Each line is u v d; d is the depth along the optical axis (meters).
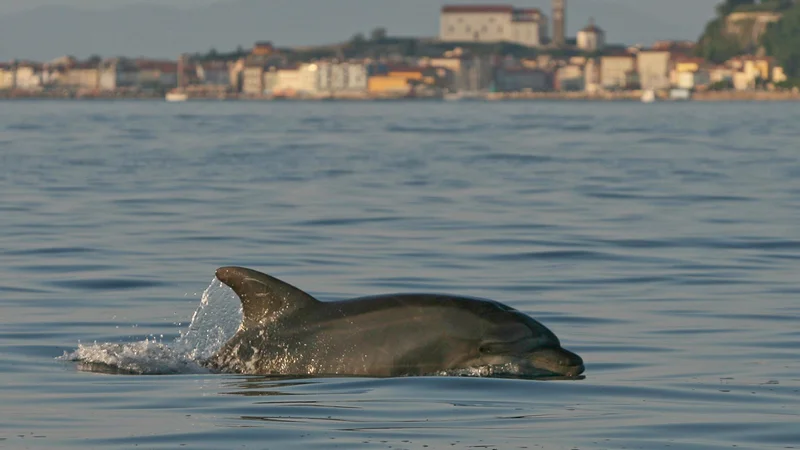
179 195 131.25
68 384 45.56
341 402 41.66
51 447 36.34
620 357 51.53
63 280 73.75
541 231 99.69
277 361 46.53
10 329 58.12
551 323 60.16
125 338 56.06
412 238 94.69
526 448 36.22
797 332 57.69
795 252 87.81
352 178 157.00
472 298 46.75
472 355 45.19
